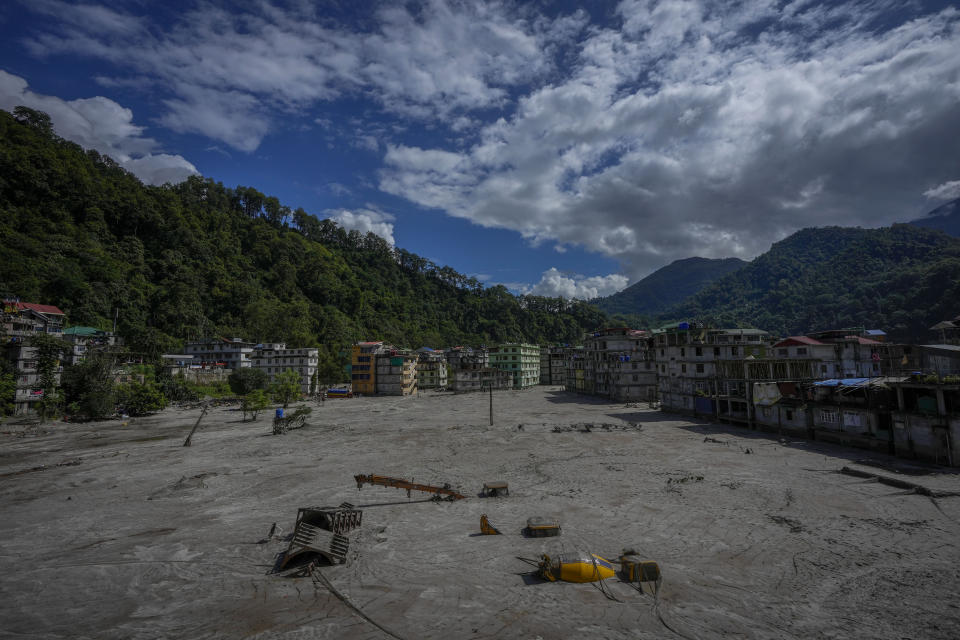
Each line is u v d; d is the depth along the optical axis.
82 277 112.69
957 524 23.19
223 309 153.12
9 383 70.38
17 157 126.25
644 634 14.12
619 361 93.94
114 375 85.62
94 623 15.13
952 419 34.50
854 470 33.53
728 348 69.62
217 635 14.31
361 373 124.94
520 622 14.91
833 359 71.19
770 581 17.62
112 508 28.83
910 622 14.64
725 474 34.41
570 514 26.36
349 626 14.77
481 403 99.75
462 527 24.69
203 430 63.72
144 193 173.00
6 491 33.03
